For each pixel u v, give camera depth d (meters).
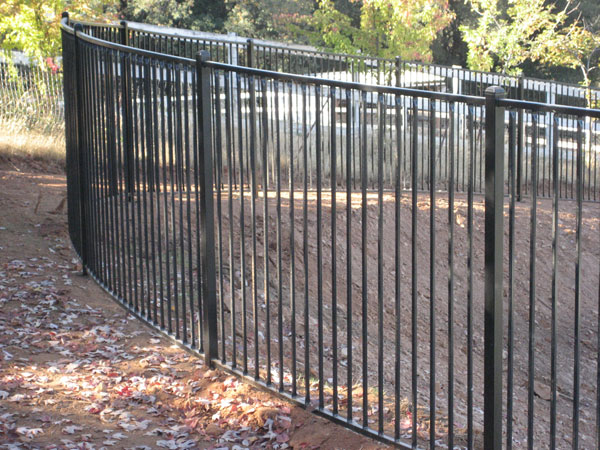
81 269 7.14
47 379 4.75
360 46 19.09
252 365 5.34
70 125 7.53
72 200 7.66
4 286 6.42
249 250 8.02
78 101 6.87
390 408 4.69
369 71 13.14
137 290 6.05
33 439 3.97
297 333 7.07
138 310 5.99
